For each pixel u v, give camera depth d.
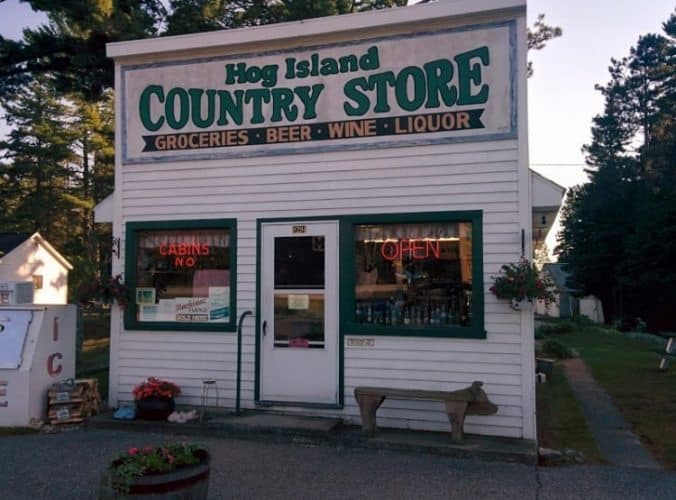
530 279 6.78
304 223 7.84
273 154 8.00
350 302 7.61
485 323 7.11
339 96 7.79
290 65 7.98
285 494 5.39
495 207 7.18
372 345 7.49
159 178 8.41
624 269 39.41
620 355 17.28
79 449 6.75
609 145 50.59
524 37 7.21
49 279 29.25
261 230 8.00
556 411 9.15
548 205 7.07
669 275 36.25
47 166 34.81
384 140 7.59
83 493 5.46
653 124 46.38
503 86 7.24
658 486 5.64
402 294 7.53
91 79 13.41
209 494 5.38
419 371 7.31
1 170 33.97
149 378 7.98
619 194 43.31
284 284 7.88
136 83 8.57
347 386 7.55
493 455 6.36
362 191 7.65
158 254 8.48
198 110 8.31
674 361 15.32
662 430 7.87
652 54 49.62
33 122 34.66
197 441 7.05
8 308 8.09
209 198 8.23
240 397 7.94
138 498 4.46
